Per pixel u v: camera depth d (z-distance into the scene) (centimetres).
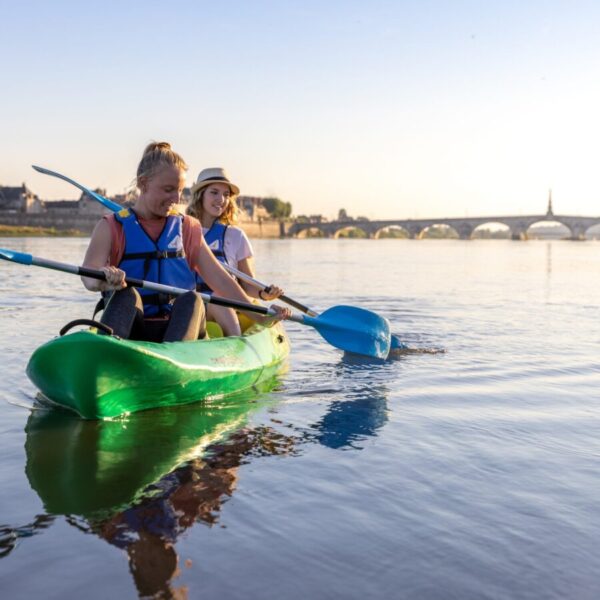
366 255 4209
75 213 11962
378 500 280
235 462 326
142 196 447
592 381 536
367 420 409
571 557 232
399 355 654
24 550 230
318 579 215
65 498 276
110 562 223
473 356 651
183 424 395
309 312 655
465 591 209
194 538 242
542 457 340
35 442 353
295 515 263
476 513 268
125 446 349
